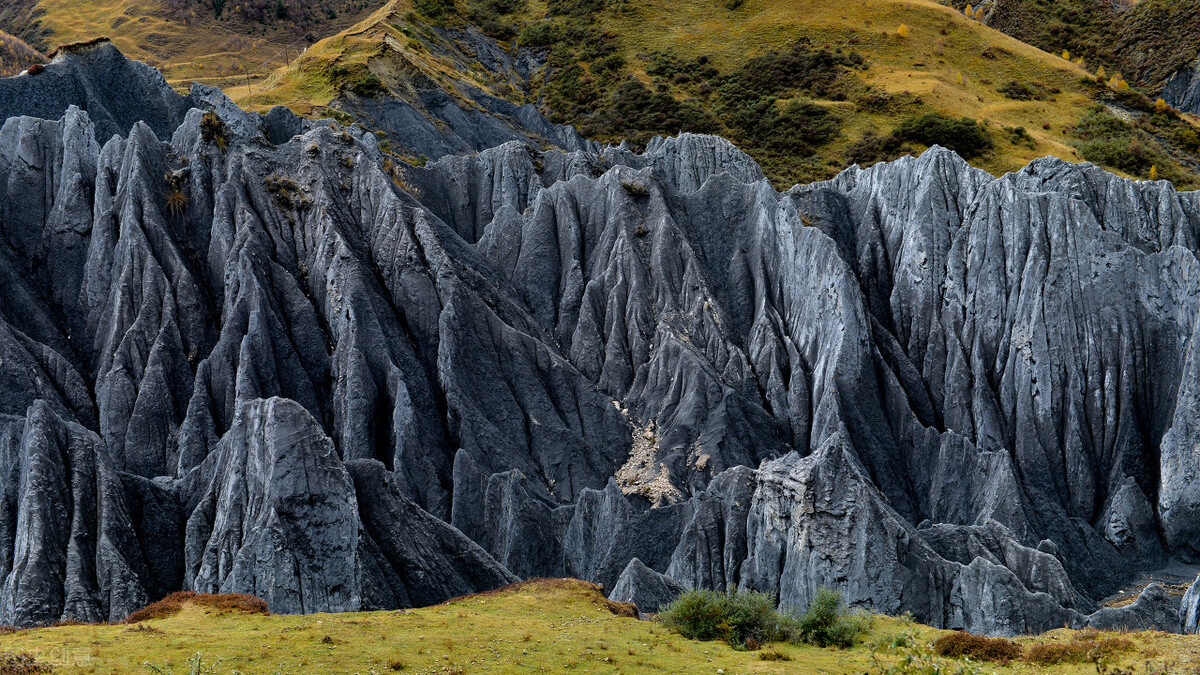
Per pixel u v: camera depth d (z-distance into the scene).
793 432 84.50
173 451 79.44
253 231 90.75
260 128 103.38
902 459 82.19
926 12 158.62
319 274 90.38
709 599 39.12
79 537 53.34
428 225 93.88
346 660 30.55
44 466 54.69
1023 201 90.19
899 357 89.12
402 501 56.62
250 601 40.28
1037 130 131.25
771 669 31.80
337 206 95.62
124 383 81.44
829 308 87.75
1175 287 84.62
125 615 51.03
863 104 137.50
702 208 102.38
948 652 33.53
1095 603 69.88
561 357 90.44
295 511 49.47
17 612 49.28
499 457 80.19
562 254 100.50
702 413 82.44
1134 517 76.44
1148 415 82.81
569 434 83.69
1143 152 124.94
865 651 35.72
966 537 61.25
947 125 125.44
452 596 53.28
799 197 103.62
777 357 88.88
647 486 77.44
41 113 103.69
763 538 57.62
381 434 81.50
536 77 163.38
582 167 110.50
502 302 93.06
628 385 89.38
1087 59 180.75
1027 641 35.19
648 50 161.62
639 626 38.34
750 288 96.44
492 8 181.50
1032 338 85.62
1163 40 175.25
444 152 123.75
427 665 30.53
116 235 91.19
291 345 84.62
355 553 50.19
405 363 85.38
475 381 85.31
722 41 160.38
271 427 51.28
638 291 93.50
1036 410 84.25
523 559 69.25
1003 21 195.00
